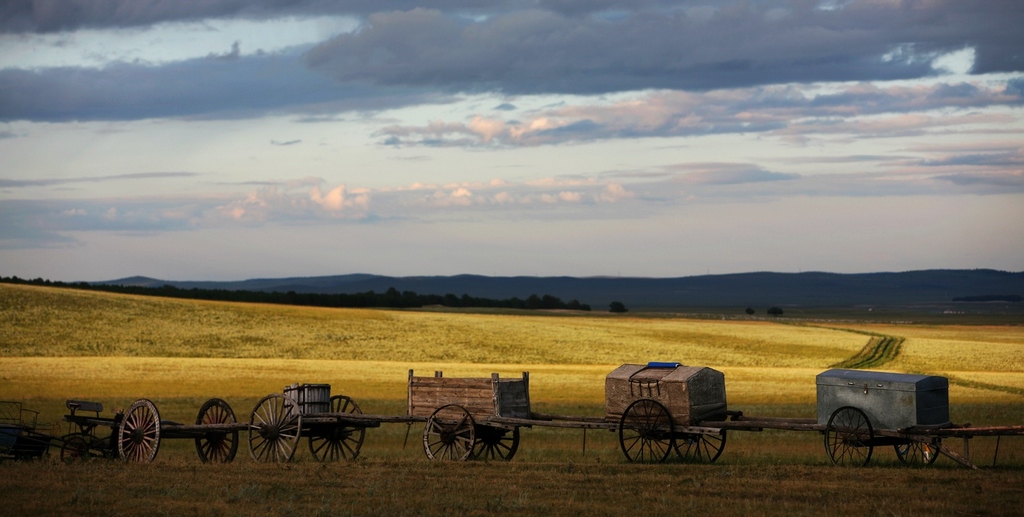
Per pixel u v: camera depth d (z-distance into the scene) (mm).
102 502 13281
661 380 18406
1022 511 12438
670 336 93750
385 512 12336
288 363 60125
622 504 13055
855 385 17594
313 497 13680
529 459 19766
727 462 18578
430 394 20047
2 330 72125
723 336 95375
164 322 82062
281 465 17609
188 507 12844
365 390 46031
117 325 78438
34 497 13625
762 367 68750
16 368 51344
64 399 38625
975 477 15289
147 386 45312
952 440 24359
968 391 49250
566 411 35656
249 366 57062
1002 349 84688
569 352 78312
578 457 20469
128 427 19812
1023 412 35281
